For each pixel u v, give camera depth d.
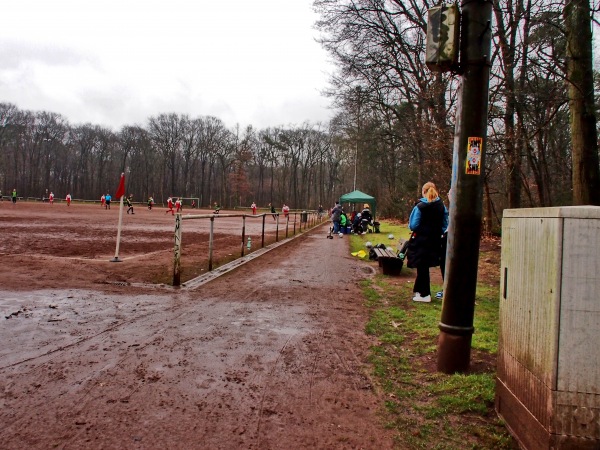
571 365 2.51
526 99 11.93
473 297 4.20
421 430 3.19
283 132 102.81
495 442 3.02
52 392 3.52
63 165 104.00
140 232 21.30
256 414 3.33
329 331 5.62
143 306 6.44
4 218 28.17
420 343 5.18
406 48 23.83
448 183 18.56
